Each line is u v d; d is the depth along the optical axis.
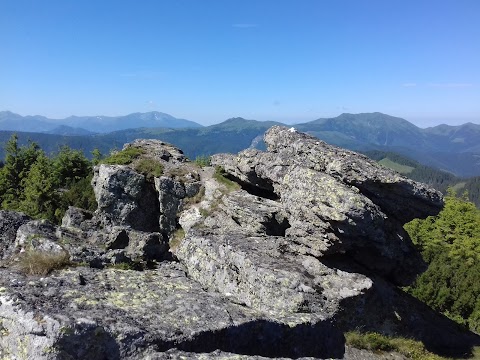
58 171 67.19
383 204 21.39
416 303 23.11
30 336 8.73
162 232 34.28
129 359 9.08
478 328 28.95
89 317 9.32
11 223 17.27
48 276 12.28
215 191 34.41
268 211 25.34
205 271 18.28
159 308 11.23
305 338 12.94
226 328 10.77
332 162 21.64
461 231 66.31
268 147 29.16
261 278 16.95
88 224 26.78
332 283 18.97
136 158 39.03
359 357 17.11
